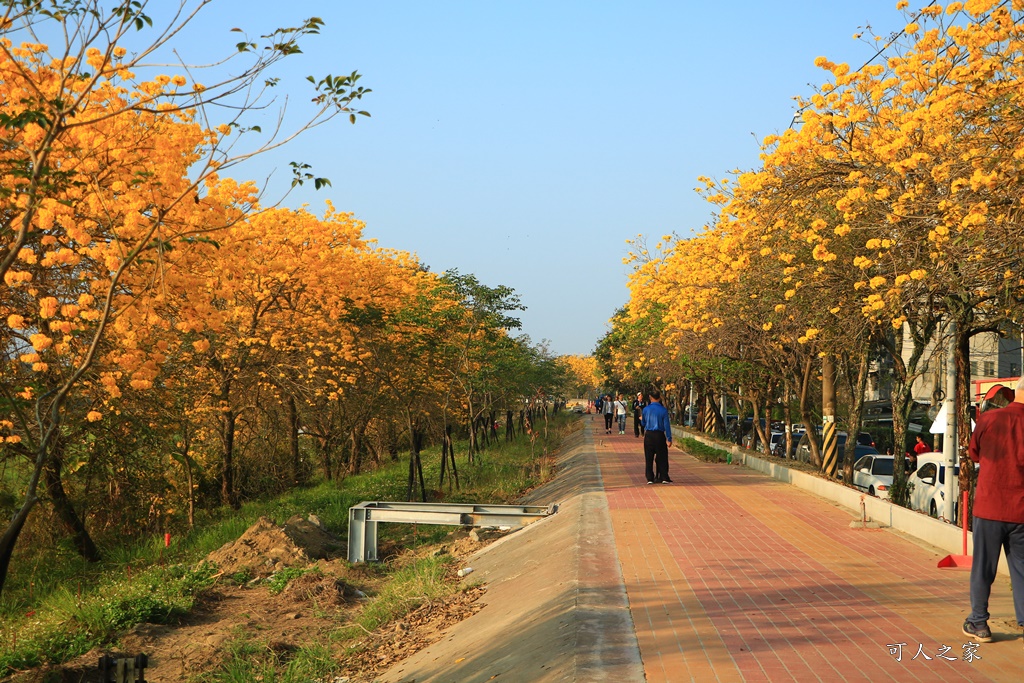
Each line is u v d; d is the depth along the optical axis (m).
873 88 11.95
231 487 21.45
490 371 25.17
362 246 22.39
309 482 27.41
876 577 8.40
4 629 10.30
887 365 33.03
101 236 10.27
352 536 13.69
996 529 5.94
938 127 10.95
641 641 6.33
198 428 20.52
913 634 6.27
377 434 32.19
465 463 25.92
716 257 16.55
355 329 22.94
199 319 10.92
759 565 9.09
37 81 9.12
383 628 9.80
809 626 6.58
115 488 17.72
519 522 13.77
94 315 9.39
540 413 57.25
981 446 6.10
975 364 24.91
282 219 21.27
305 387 22.06
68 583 14.00
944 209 10.36
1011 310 10.67
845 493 14.01
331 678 8.30
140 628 10.25
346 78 6.91
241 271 14.12
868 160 12.20
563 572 9.05
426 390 25.14
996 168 9.98
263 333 21.39
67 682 8.73
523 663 6.43
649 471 17.61
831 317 14.54
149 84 10.16
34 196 7.44
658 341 31.00
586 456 26.09
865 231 12.29
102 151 9.80
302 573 12.45
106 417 14.20
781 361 22.69
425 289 24.84
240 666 8.70
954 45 11.23
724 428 36.72
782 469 18.30
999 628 6.39
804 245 13.39
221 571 12.98
